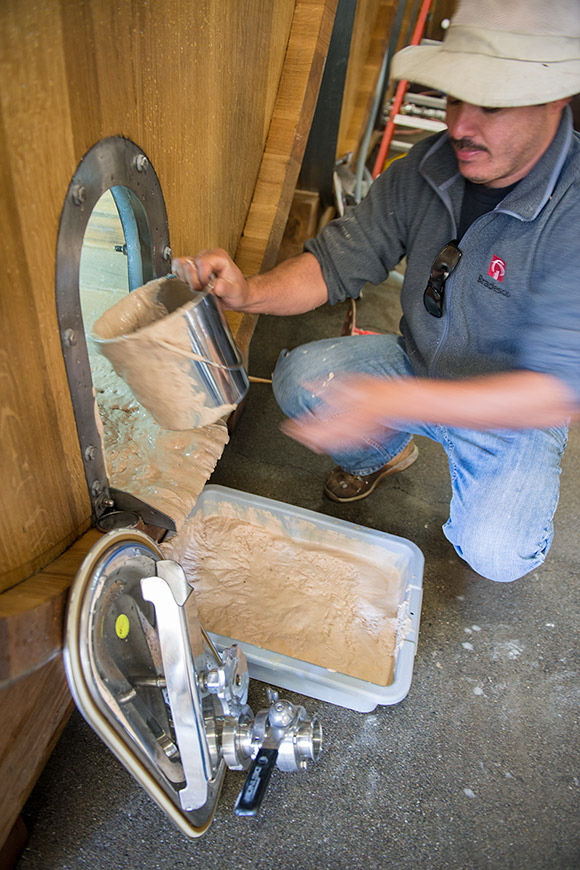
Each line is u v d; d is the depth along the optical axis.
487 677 1.33
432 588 1.50
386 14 2.70
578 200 1.05
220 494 1.51
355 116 2.63
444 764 1.17
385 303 2.54
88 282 1.21
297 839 1.04
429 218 1.25
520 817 1.10
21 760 0.82
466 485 1.38
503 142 1.00
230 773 1.11
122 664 0.80
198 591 1.38
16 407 0.68
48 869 0.98
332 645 1.31
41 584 0.73
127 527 0.85
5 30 0.55
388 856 1.03
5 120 0.58
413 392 1.14
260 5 1.19
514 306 1.18
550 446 1.30
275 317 2.36
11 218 0.61
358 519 1.67
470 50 0.95
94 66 0.70
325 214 2.53
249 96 1.27
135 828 1.04
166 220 1.00
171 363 0.82
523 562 1.36
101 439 0.89
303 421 1.58
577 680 1.34
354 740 1.19
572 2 0.90
